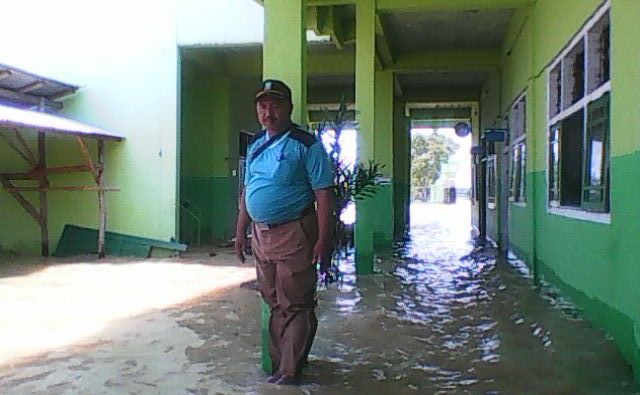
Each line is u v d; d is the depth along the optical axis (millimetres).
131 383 3594
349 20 10125
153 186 10734
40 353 4266
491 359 4051
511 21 9688
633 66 3674
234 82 12992
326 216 3438
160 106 10742
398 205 15305
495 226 12125
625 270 3895
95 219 10828
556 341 4430
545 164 6988
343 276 7828
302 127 3959
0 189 10672
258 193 3449
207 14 10633
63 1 10820
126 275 8086
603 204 4508
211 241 12648
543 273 7121
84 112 10930
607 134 4449
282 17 3984
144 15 10781
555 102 6668
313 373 3762
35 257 10188
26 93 10523
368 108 7930
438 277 7801
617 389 3432
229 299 6332
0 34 10820
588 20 4957
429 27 10188
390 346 4402
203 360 4074
